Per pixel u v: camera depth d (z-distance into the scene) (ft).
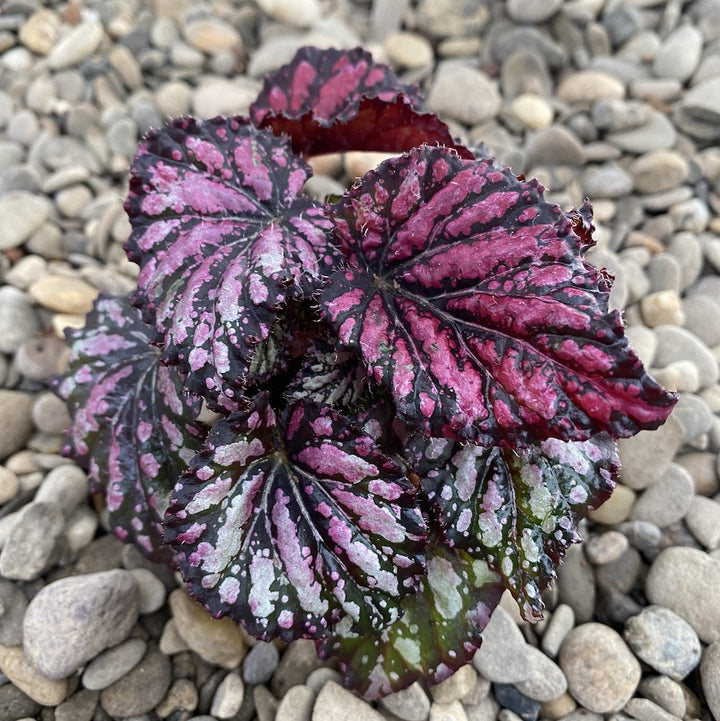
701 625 0.83
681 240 1.22
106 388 0.85
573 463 0.71
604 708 0.79
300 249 0.66
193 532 0.63
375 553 0.67
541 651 0.84
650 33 1.46
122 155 1.31
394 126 0.81
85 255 1.19
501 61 1.45
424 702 0.78
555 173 1.30
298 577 0.67
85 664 0.79
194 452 0.79
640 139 1.32
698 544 0.92
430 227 0.64
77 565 0.88
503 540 0.69
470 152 0.82
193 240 0.66
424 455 0.70
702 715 0.80
